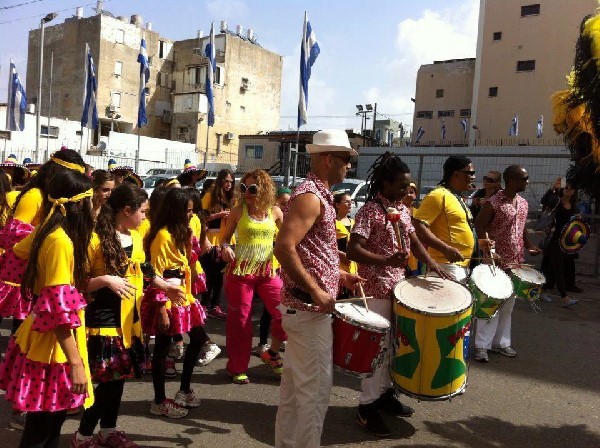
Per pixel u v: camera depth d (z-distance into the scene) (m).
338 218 5.91
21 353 2.63
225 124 48.97
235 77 49.56
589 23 4.22
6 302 4.17
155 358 3.94
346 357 3.15
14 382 2.60
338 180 3.10
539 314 7.53
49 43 46.38
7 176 4.94
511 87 35.19
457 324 3.44
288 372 3.16
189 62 48.69
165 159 36.12
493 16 35.72
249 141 36.47
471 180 4.69
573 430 4.07
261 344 5.49
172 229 3.95
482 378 5.07
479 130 36.28
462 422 4.14
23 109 19.88
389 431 3.87
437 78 39.81
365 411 3.91
